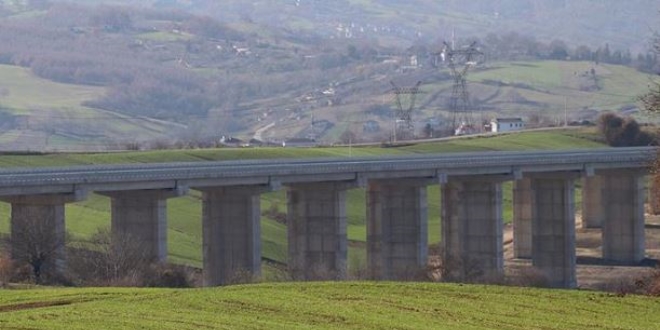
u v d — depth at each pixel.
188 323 180.50
